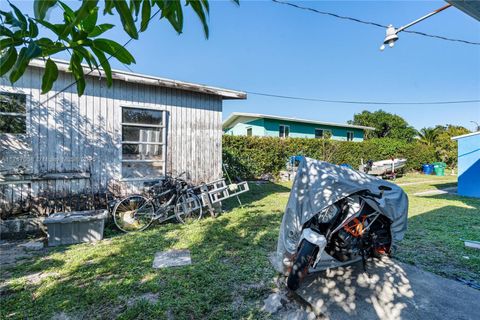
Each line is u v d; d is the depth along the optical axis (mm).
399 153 16250
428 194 9070
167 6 680
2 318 2176
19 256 3477
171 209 5285
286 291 2594
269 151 11891
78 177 4738
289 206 2672
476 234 4363
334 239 2521
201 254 3520
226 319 2178
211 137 6242
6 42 688
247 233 4395
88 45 805
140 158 5410
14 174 4309
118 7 633
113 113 5078
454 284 2715
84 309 2309
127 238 4230
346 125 16906
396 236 2848
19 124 4398
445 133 19641
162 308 2297
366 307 2320
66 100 4664
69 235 4023
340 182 2443
